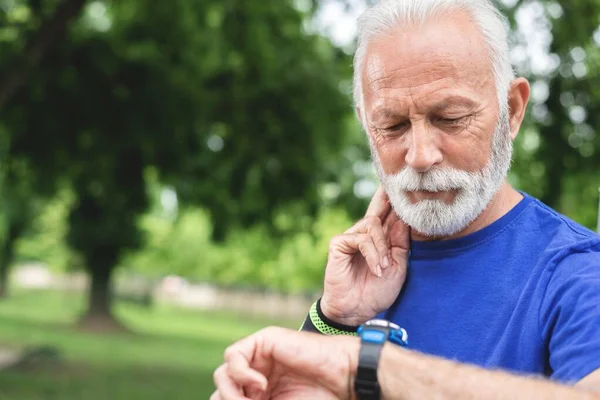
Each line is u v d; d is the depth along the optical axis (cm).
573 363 137
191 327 2922
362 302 190
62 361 1530
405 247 190
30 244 4906
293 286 4578
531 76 818
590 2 812
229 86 1254
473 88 164
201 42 1216
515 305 167
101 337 2141
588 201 973
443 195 169
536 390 124
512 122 181
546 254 164
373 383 136
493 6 174
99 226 2217
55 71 1121
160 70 1180
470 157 165
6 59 1002
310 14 1084
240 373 139
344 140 1460
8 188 1524
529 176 888
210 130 1310
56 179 1360
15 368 1386
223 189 1448
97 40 1153
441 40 163
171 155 1273
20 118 1161
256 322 3709
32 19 1000
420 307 181
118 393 1209
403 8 167
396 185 172
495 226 177
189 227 4909
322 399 141
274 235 1767
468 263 176
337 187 1647
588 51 832
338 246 194
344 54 1197
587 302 144
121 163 1270
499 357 161
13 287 4625
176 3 1170
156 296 4625
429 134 165
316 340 142
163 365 1603
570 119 863
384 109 168
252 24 1172
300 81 1236
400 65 165
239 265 4872
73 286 4762
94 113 1175
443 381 130
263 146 1302
